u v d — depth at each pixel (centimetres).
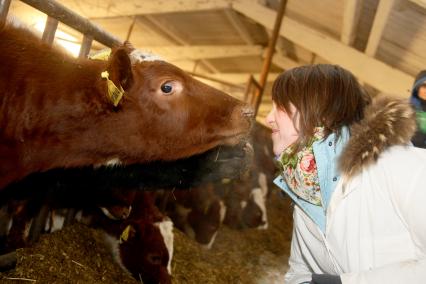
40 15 814
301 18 837
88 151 224
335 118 157
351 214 146
